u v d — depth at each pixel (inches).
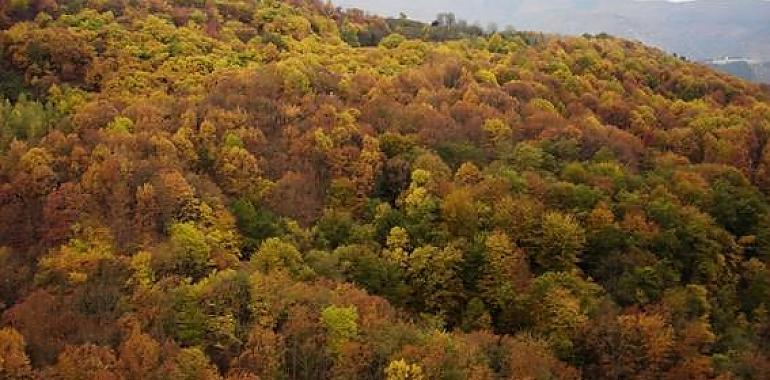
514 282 2992.1
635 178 3629.4
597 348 2746.1
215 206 3117.6
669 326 2787.9
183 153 3425.2
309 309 2519.7
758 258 3417.8
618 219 3366.1
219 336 2431.1
